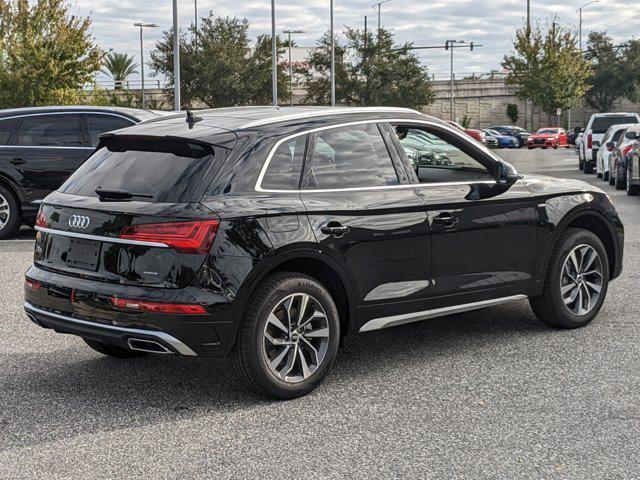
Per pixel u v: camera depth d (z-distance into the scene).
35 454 4.25
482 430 4.50
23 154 11.96
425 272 5.55
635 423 4.57
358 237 5.19
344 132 5.38
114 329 4.74
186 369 5.70
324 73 60.25
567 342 6.21
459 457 4.14
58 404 5.01
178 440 4.42
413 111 5.80
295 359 5.06
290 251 4.88
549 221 6.25
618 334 6.41
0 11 36.84
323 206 5.08
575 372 5.48
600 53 86.62
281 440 4.40
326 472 3.98
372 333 6.57
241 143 4.96
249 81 57.50
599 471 3.96
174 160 4.95
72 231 4.97
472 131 42.84
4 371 5.68
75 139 12.04
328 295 5.10
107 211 4.82
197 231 4.62
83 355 6.07
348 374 5.53
